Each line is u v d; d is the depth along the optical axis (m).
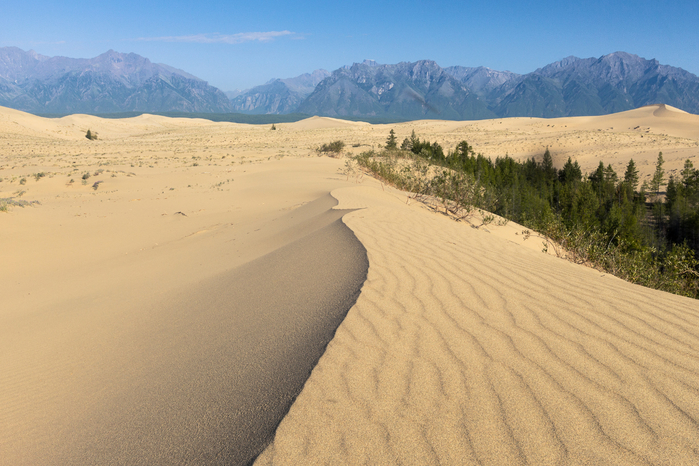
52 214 15.51
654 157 66.62
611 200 39.47
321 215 9.33
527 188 37.62
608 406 2.18
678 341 2.98
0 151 50.75
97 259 10.41
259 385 2.54
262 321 3.66
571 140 87.62
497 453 1.86
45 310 6.46
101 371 3.76
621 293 4.12
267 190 19.52
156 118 155.38
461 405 2.19
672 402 2.21
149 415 2.61
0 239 11.72
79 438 2.60
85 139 88.19
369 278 4.14
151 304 5.73
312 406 2.17
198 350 3.49
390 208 9.01
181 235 12.37
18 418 3.12
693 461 1.80
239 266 6.63
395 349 2.77
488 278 4.36
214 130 110.69
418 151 42.00
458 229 7.54
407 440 1.94
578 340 2.95
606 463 1.80
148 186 23.52
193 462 2.01
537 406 2.18
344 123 142.25
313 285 4.29
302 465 1.80
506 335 3.01
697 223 29.53
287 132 97.94
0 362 4.48
